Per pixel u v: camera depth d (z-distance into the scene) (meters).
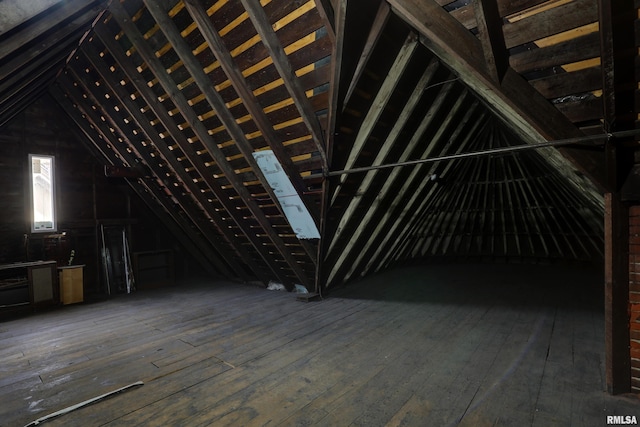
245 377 2.98
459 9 2.10
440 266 9.61
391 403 2.52
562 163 3.26
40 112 6.27
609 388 2.57
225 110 3.92
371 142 4.07
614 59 1.76
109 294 6.56
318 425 2.27
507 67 2.15
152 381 2.92
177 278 8.22
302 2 2.82
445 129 4.72
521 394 2.61
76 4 2.33
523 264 9.56
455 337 3.91
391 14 2.87
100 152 6.66
